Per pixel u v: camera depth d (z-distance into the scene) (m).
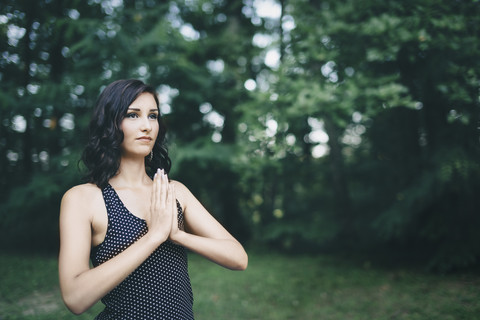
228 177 8.49
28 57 7.06
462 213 5.99
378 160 7.29
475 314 4.00
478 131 5.34
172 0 7.97
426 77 5.41
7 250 7.58
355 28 5.38
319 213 7.88
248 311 4.54
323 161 8.02
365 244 7.58
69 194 1.36
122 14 7.66
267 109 6.01
